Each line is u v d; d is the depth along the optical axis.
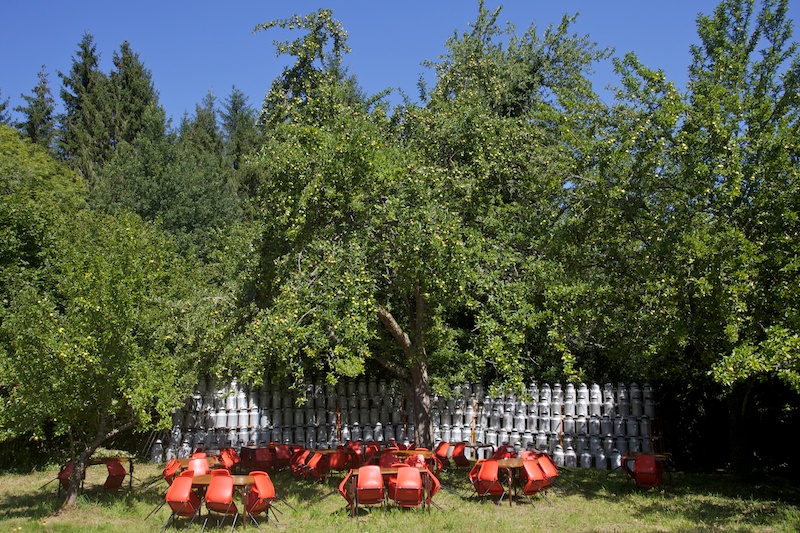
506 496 10.25
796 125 9.45
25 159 23.84
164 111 38.16
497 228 11.33
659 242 9.27
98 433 9.41
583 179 10.12
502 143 11.95
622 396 13.71
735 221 9.19
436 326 11.37
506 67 16.61
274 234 11.69
